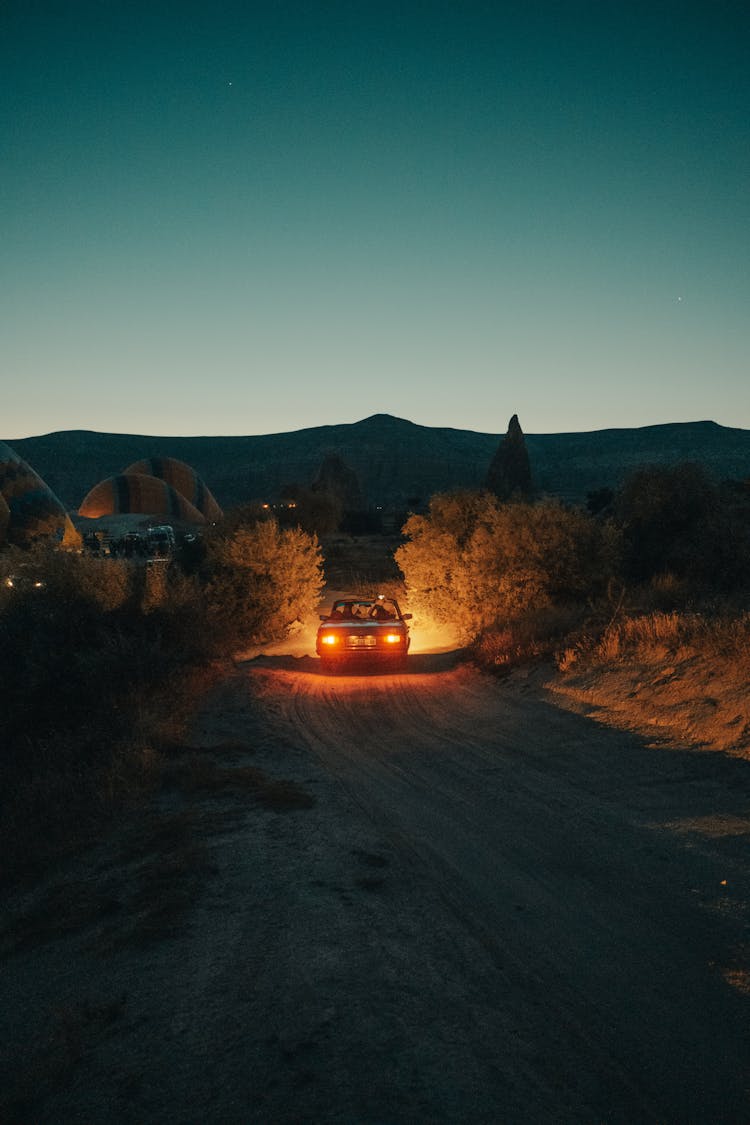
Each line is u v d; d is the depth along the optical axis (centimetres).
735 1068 307
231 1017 368
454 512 2495
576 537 1852
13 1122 321
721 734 790
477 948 426
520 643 1465
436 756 917
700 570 1958
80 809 826
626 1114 281
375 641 1623
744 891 471
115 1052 356
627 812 648
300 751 987
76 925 538
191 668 1506
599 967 399
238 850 623
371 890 521
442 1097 289
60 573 1697
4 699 1387
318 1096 294
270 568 2466
